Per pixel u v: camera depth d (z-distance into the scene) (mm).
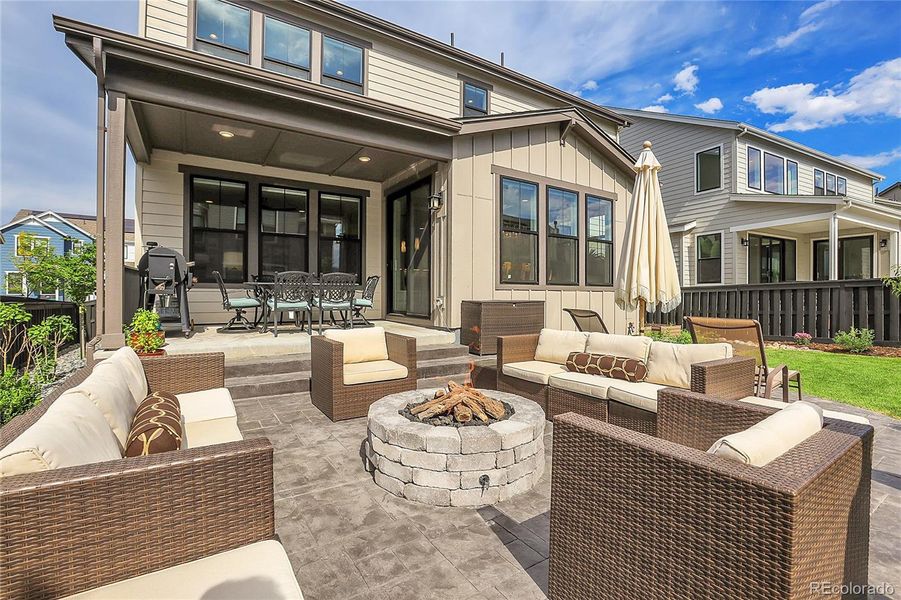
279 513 2295
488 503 2436
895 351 7094
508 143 7137
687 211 12883
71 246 17141
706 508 1228
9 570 1097
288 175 7832
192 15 6238
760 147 12328
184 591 1165
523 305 6516
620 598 1436
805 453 1297
